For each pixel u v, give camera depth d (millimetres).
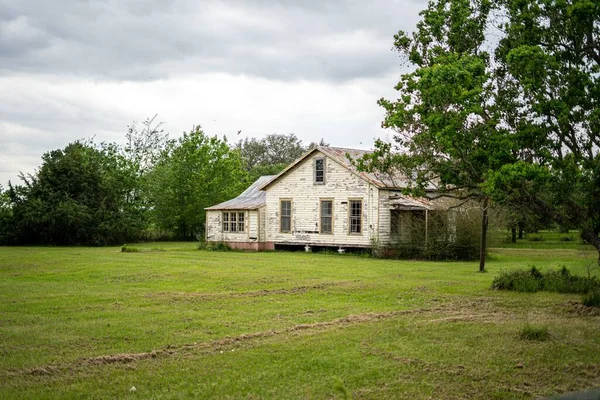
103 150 65562
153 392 8555
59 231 51094
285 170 41250
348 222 38125
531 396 8375
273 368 9742
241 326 13203
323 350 10875
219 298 17562
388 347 11109
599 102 13664
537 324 13359
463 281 21875
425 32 18109
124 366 9922
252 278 22703
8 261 30703
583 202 14523
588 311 15023
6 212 52750
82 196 52812
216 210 45188
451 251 33625
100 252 39812
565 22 14258
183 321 13820
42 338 11992
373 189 36812
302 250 41906
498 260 33500
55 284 21016
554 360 10266
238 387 8750
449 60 15375
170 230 61938
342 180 38531
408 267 28266
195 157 60156
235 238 43875
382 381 9031
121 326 13219
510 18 15703
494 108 15500
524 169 13109
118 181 61844
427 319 14023
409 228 36125
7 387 8766
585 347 11195
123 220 54344
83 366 9898
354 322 13602
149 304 16438
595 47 14141
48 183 52188
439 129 15398
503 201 14820
